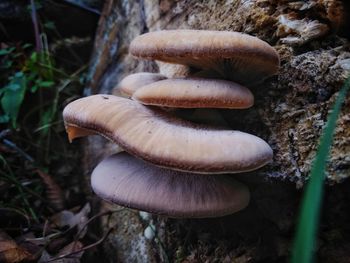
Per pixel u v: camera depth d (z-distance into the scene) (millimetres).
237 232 129
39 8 252
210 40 103
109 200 118
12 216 178
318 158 64
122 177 120
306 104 113
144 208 112
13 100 209
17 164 214
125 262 161
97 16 268
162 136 102
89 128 111
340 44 116
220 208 112
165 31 110
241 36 105
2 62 243
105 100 115
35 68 236
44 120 230
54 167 222
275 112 119
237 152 99
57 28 263
